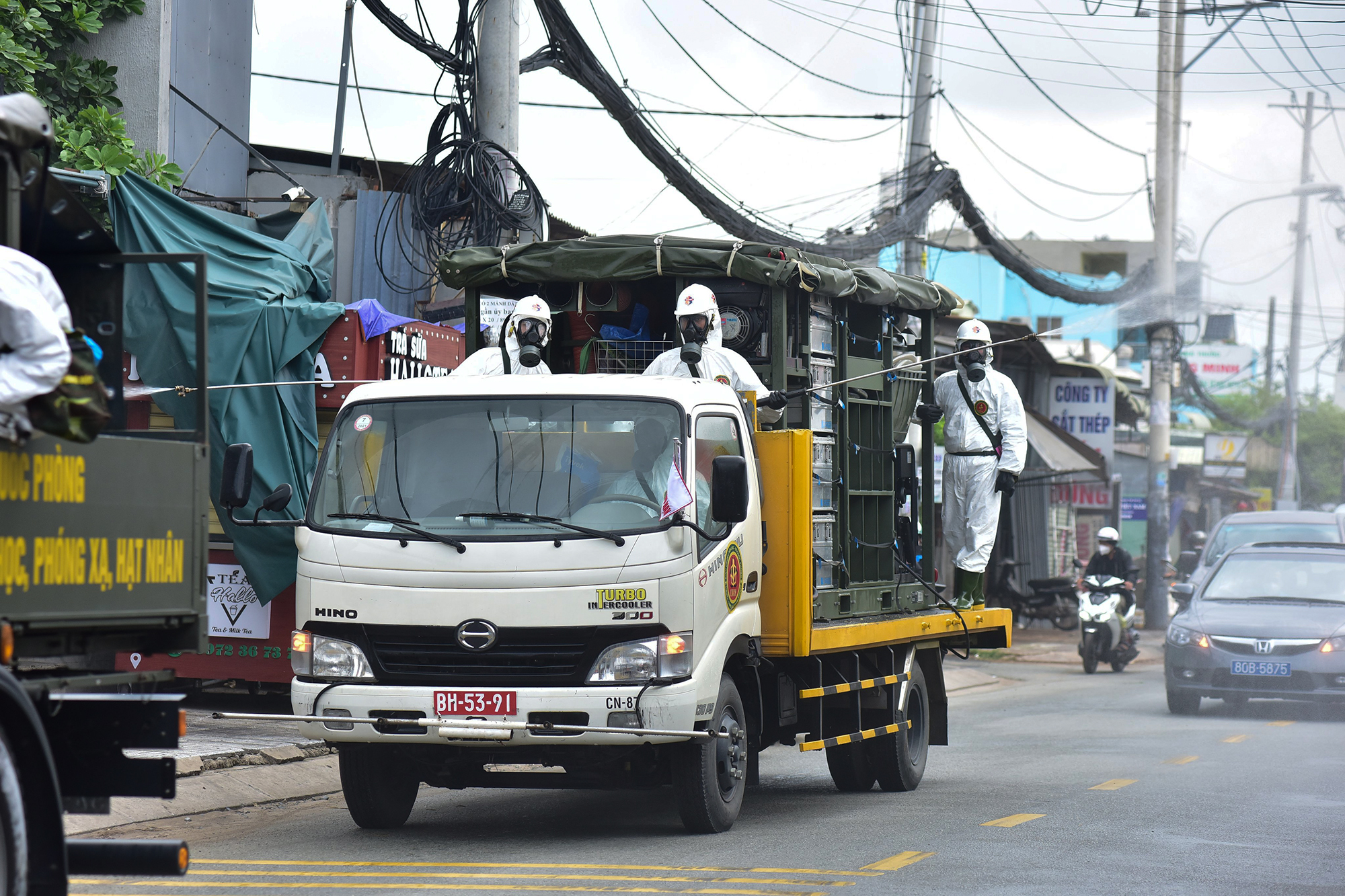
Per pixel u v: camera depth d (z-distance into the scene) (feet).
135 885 48.42
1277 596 117.80
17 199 34.88
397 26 100.32
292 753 75.15
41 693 34.01
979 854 53.93
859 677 69.26
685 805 57.41
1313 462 456.04
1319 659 106.73
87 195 83.66
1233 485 363.56
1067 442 198.59
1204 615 112.88
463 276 70.18
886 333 76.38
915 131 147.13
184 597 38.40
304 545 55.57
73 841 35.27
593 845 56.24
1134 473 278.05
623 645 53.31
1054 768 80.89
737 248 65.67
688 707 53.62
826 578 67.51
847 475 70.74
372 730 53.72
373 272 110.01
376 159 118.83
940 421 82.23
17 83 90.79
